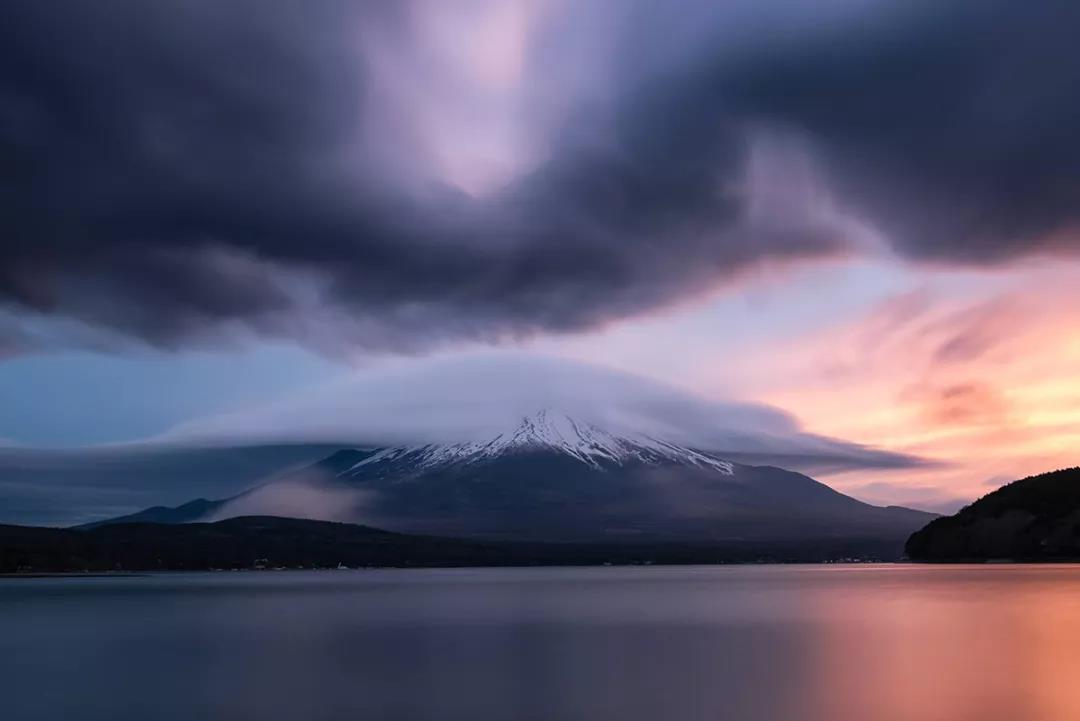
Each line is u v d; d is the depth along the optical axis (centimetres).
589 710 4516
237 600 14562
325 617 10562
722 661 6162
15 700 4956
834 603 11831
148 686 5381
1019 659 6053
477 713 4491
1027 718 4184
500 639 7775
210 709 4656
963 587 14700
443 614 10888
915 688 4969
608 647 7062
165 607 12750
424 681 5459
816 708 4459
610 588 18050
